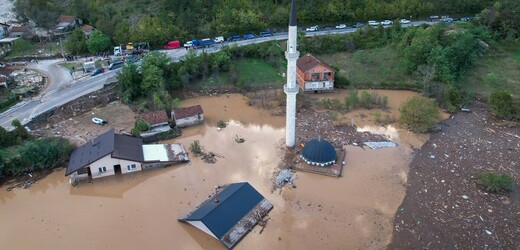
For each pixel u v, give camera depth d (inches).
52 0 4483.3
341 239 1651.1
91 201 1904.5
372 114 2765.7
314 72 3038.9
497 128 2556.6
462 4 4414.4
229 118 2738.7
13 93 2751.0
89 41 3489.2
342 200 1887.3
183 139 2463.1
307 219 1764.3
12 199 1927.9
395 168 2135.8
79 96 2783.0
